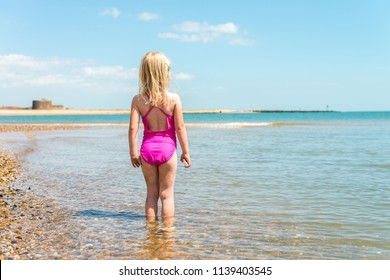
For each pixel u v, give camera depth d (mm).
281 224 6230
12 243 5238
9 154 16844
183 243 5324
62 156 16391
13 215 6645
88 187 9359
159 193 6656
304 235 5688
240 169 12422
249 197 8211
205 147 20750
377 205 7488
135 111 6523
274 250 5098
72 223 6234
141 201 7867
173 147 6520
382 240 5492
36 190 8914
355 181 10180
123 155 16906
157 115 6457
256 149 19531
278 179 10484
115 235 5645
